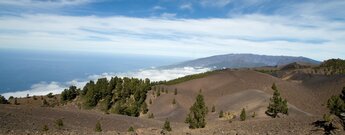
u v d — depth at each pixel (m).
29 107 89.94
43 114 81.19
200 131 52.94
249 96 150.38
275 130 48.66
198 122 73.69
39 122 68.88
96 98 190.38
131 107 166.50
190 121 74.69
